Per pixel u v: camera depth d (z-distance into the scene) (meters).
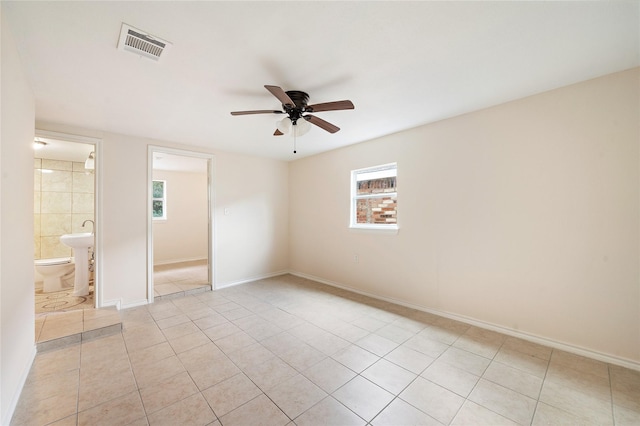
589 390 1.82
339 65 1.96
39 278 4.25
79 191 4.70
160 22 1.50
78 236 3.72
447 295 3.07
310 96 2.43
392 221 3.71
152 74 2.05
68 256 4.56
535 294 2.48
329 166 4.50
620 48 1.78
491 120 2.71
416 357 2.25
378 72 2.05
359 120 3.07
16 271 1.75
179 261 6.39
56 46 1.70
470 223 2.87
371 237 3.87
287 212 5.36
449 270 3.04
